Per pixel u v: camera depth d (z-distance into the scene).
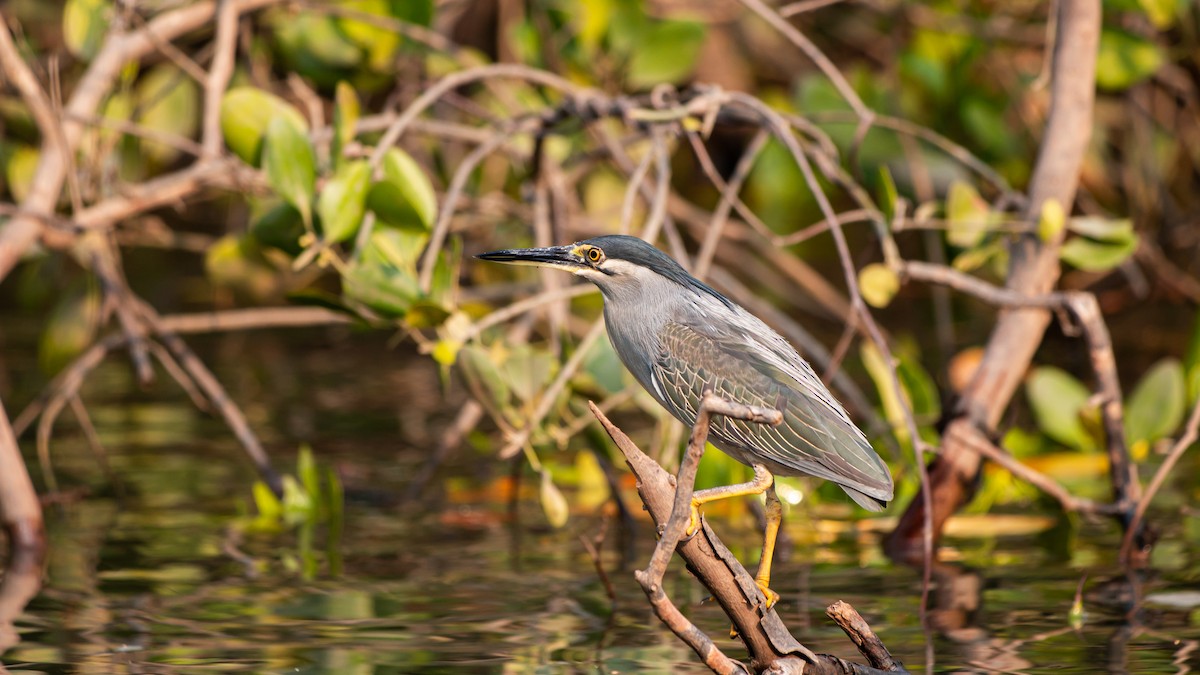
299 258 9.88
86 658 7.45
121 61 12.11
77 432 14.48
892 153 16.11
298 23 13.96
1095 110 19.22
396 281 9.88
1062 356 18.19
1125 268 17.69
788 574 9.53
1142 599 8.70
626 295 8.05
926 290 21.77
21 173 13.76
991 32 16.33
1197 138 19.33
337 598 8.79
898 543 10.36
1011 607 8.55
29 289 15.77
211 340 20.42
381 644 7.74
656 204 10.36
